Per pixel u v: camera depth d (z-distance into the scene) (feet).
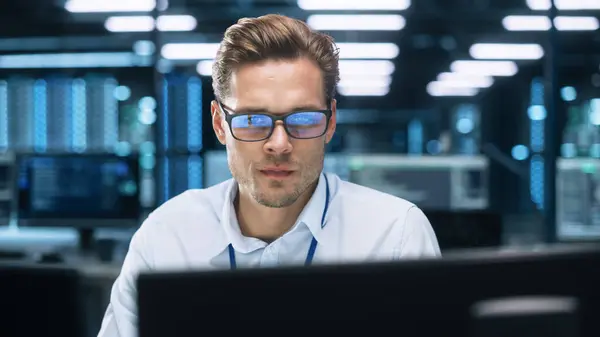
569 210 11.10
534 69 17.11
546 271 2.04
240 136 2.95
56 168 11.10
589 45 15.37
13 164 11.27
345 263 1.95
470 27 15.46
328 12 14.58
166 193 12.86
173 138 13.70
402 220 3.53
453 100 24.49
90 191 11.07
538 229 11.98
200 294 1.89
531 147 15.07
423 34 15.76
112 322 3.46
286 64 2.92
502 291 2.00
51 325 2.37
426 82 22.93
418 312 1.96
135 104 15.08
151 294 1.88
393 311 1.95
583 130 13.60
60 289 2.37
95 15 14.51
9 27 15.12
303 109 2.92
